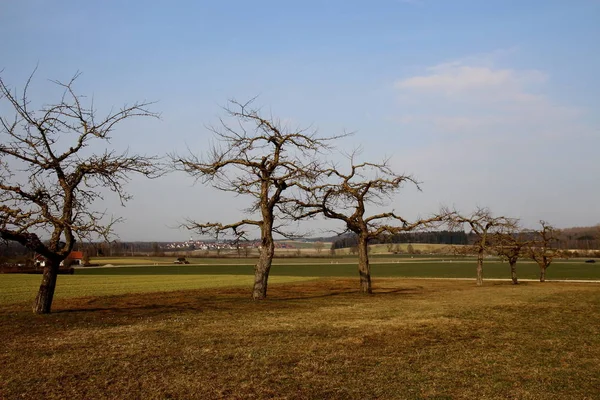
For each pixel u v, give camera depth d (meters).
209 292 39.78
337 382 10.75
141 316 21.30
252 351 13.82
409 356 13.39
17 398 9.38
